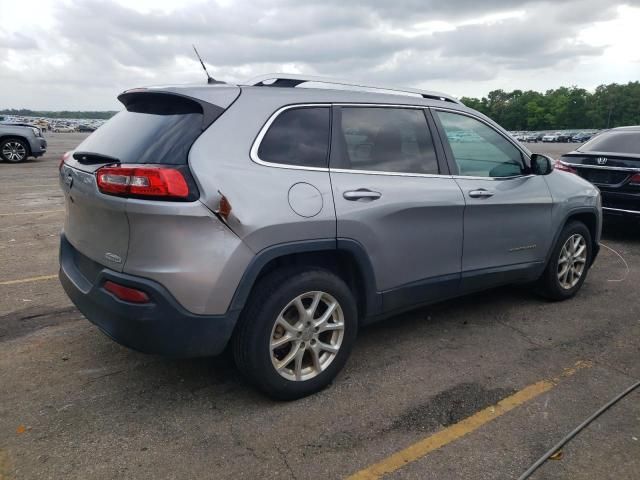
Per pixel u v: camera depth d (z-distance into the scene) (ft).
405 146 12.19
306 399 10.70
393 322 14.78
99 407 10.28
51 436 9.34
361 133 11.48
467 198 12.89
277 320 10.03
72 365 11.93
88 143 11.16
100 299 9.63
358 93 11.71
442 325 14.61
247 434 9.50
